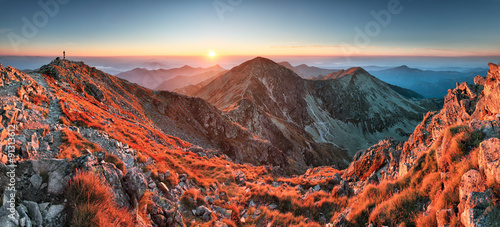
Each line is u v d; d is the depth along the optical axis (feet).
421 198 35.86
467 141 36.65
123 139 77.66
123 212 29.04
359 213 40.86
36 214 23.30
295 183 87.04
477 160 30.76
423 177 41.06
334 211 53.78
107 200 27.99
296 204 59.52
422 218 30.71
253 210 58.85
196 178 68.59
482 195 24.77
